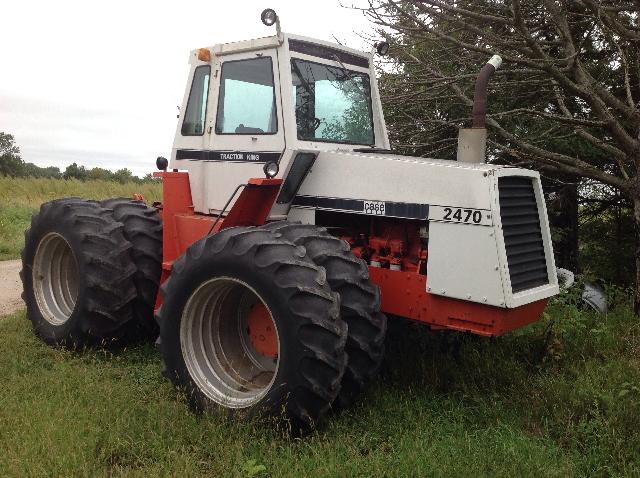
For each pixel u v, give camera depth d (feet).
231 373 13.47
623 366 14.70
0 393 13.30
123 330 16.81
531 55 20.61
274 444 11.23
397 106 24.22
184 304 13.08
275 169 13.52
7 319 19.94
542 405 13.16
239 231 12.75
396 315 13.75
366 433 11.93
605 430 11.79
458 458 10.91
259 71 14.79
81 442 11.06
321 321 11.32
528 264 13.21
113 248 16.52
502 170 12.35
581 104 23.38
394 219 13.94
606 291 20.15
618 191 23.40
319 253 12.40
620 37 19.75
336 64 15.72
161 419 12.17
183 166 16.52
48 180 76.79
